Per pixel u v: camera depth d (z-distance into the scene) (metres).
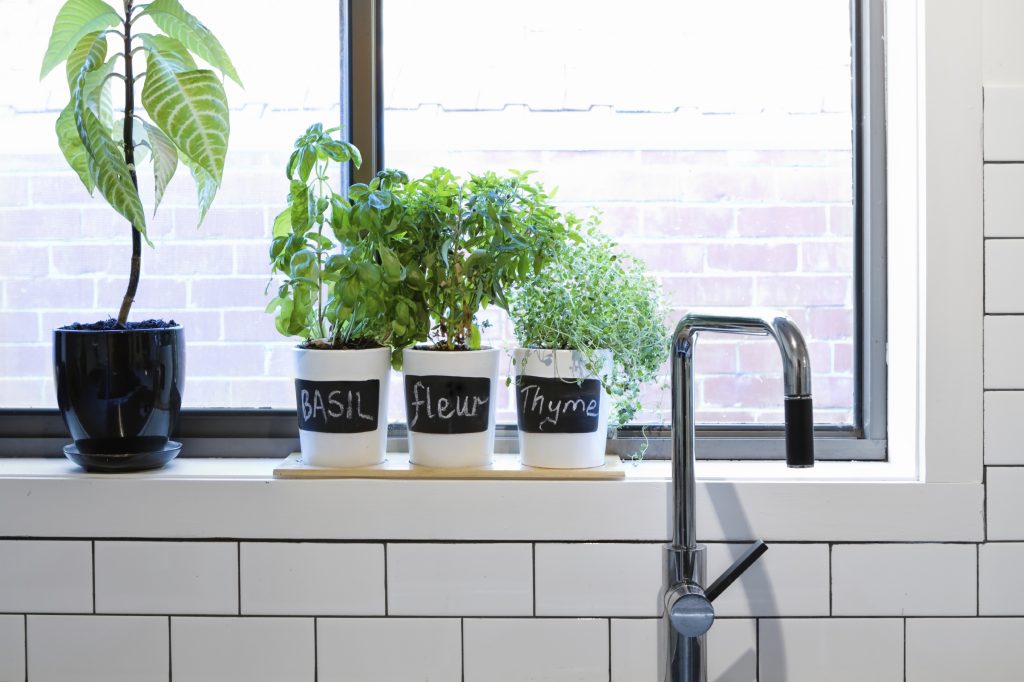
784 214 1.32
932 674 1.14
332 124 1.34
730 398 1.33
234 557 1.15
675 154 1.32
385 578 1.14
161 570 1.15
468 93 1.32
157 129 1.23
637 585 1.14
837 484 1.14
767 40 1.31
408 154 1.33
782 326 0.87
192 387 1.35
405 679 1.15
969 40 1.14
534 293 1.15
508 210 1.14
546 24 1.32
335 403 1.14
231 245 1.35
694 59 1.31
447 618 1.14
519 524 1.14
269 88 1.33
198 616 1.15
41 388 1.36
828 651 1.15
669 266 1.32
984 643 1.14
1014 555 1.14
